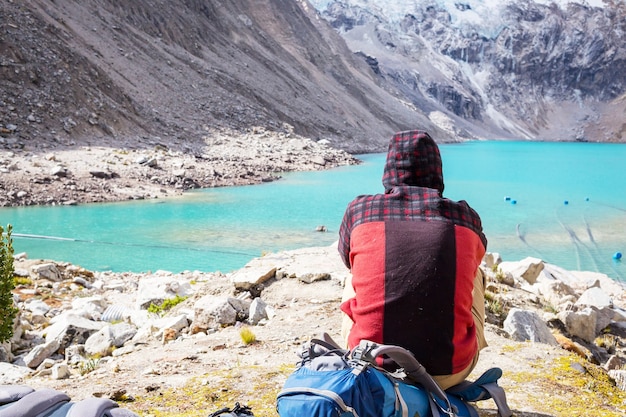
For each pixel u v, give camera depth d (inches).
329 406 93.8
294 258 413.1
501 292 391.9
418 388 112.3
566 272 661.9
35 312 400.5
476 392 133.0
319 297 343.3
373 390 100.8
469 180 2089.1
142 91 2439.7
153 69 2736.2
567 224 1205.7
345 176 1941.4
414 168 128.1
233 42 4028.1
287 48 5059.1
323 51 5492.1
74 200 1227.9
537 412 167.8
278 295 355.9
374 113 5147.6
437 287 116.0
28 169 1353.3
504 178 2186.3
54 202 1203.9
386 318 116.3
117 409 83.2
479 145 5910.4
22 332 344.2
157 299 416.8
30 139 1628.9
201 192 1464.1
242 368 215.5
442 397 112.3
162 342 299.6
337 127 3693.4
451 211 123.0
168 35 3341.5
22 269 517.7
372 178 1886.1
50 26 2223.2
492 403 173.5
